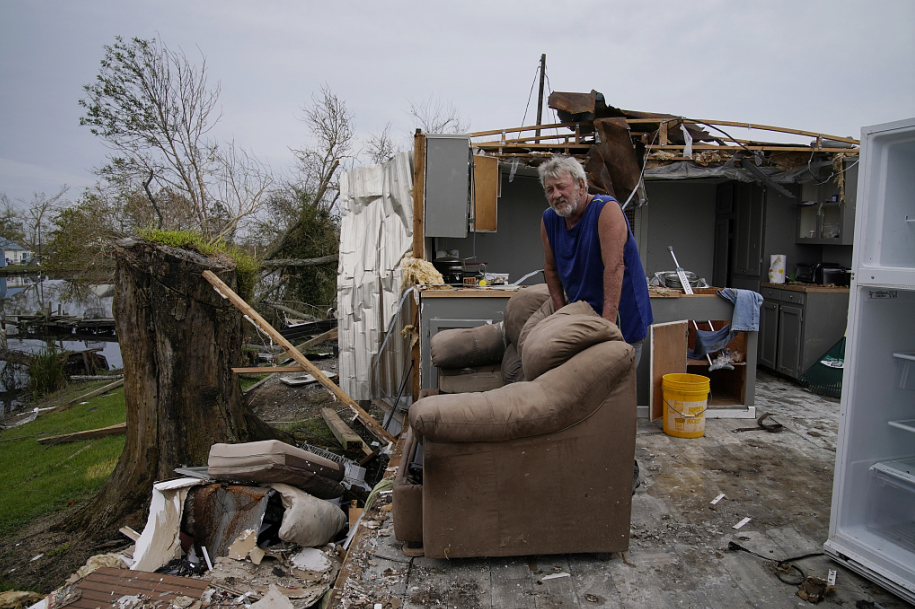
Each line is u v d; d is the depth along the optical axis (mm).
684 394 3539
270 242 12133
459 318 4164
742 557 2148
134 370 4105
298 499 2684
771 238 5668
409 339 4961
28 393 9914
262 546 2729
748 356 3994
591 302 2512
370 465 4812
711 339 4039
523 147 5383
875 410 2105
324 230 11773
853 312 2043
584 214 2418
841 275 5074
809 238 5445
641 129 5383
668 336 3838
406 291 4680
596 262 2418
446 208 4777
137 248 4016
